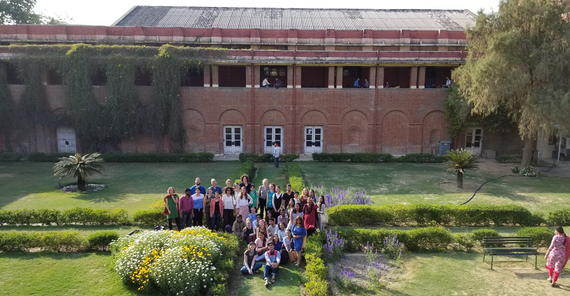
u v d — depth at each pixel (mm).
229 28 28297
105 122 25266
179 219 11422
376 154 24672
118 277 8984
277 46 27984
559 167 23203
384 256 10461
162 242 9430
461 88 21844
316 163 24250
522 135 20703
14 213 12336
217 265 9141
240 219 11250
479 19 20484
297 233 9617
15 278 8891
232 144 26391
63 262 9734
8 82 27562
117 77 24797
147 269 8461
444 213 12758
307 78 29312
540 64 18156
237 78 29594
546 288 8766
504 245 10570
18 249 10367
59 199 15641
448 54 24953
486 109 22422
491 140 26453
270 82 29422
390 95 25672
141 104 25438
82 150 25781
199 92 25578
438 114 25953
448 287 8828
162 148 25938
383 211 12727
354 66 27500
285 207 11586
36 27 26625
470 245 10836
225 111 25828
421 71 25516
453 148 26047
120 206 14734
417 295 8484
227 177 19953
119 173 20906
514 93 19562
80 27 26828
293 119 25844
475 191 17266
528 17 18812
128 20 30438
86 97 24797
